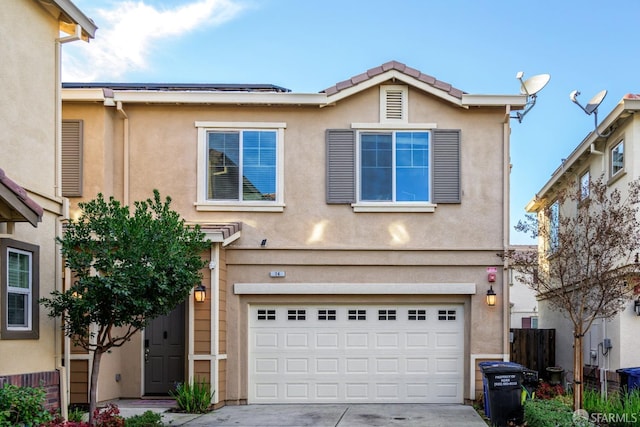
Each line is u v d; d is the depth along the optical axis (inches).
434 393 500.1
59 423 295.3
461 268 504.4
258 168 515.2
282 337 505.4
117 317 356.8
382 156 515.2
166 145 514.3
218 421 415.8
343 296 507.2
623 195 513.3
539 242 688.4
